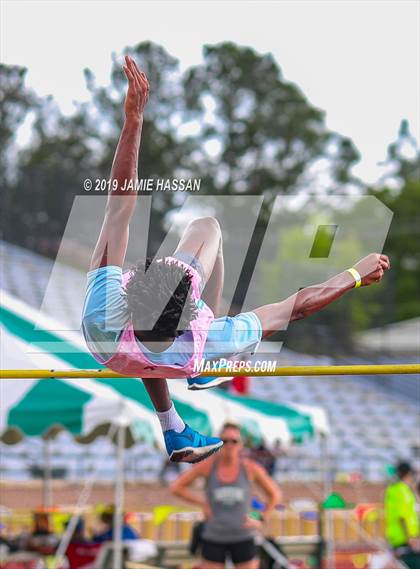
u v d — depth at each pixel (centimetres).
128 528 1102
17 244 2714
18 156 3106
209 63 3716
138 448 1877
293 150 3797
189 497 1014
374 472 2044
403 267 3238
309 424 1117
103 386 959
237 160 3747
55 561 1033
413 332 2397
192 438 546
